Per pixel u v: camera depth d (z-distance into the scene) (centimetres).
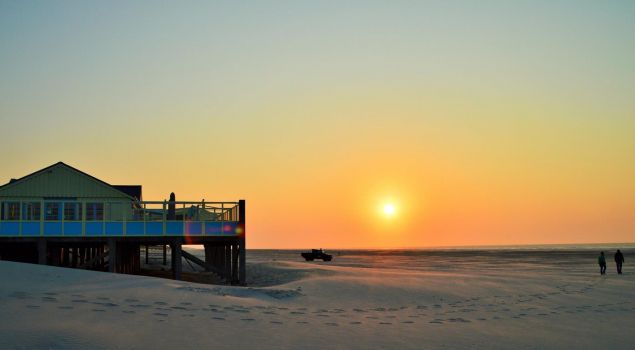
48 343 1080
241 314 1598
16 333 1111
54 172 3566
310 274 3628
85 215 3256
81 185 3569
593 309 2134
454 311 2022
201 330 1331
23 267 2069
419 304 2209
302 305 2031
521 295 2520
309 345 1286
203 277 4359
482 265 6431
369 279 2972
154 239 3281
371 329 1551
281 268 4416
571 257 9519
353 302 2208
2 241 3167
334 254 13138
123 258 3728
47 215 3416
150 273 4634
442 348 1357
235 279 3459
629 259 8344
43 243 3197
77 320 1290
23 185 3534
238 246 3441
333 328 1522
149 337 1216
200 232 3325
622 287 2967
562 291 2714
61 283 1855
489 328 1666
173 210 3638
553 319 1880
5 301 1415
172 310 1533
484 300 2341
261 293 2180
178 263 3278
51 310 1365
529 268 5509
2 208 3403
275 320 1563
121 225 3266
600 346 1483
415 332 1541
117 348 1112
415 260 8581
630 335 1633
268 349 1214
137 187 4122
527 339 1523
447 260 8544
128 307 1505
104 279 2058
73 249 4216
